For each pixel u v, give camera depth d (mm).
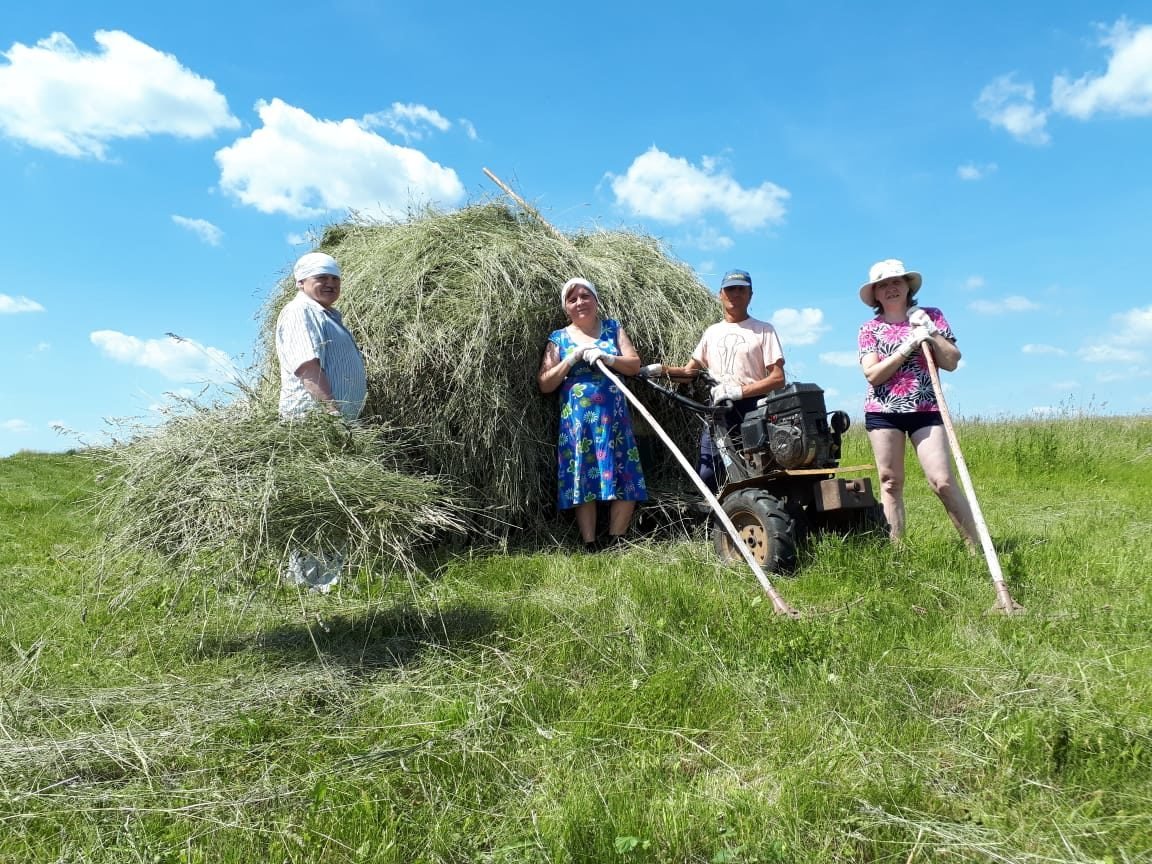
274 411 3703
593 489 5453
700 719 2752
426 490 3553
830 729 2627
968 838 2021
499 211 6285
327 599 4098
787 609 3834
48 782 2408
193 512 3332
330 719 2854
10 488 8711
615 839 2018
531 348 5773
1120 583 4160
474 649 3521
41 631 3893
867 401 5039
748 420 5129
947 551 4660
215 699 3010
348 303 5676
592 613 3863
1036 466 9758
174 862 2027
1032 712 2512
